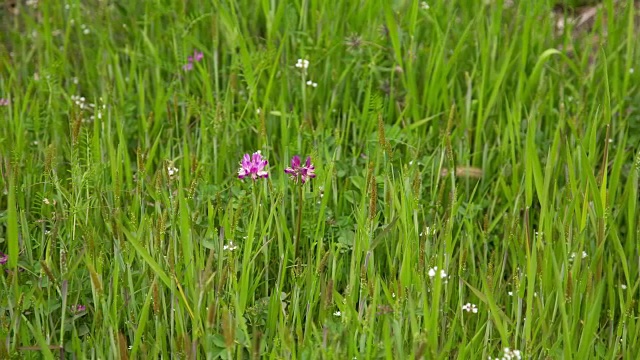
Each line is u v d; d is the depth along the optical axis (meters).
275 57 6.96
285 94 6.79
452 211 5.12
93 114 6.95
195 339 4.38
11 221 4.57
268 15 7.00
